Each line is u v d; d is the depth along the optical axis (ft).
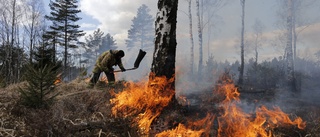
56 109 10.95
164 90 15.33
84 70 20.20
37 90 11.99
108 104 13.23
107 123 10.16
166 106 14.56
